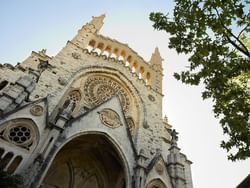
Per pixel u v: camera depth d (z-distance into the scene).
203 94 13.77
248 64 12.13
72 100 30.22
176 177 26.22
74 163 27.95
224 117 12.99
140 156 25.08
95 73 35.25
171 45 13.80
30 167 18.03
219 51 12.80
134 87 37.62
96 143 26.84
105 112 27.28
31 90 23.59
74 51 35.59
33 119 20.94
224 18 12.23
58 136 21.08
